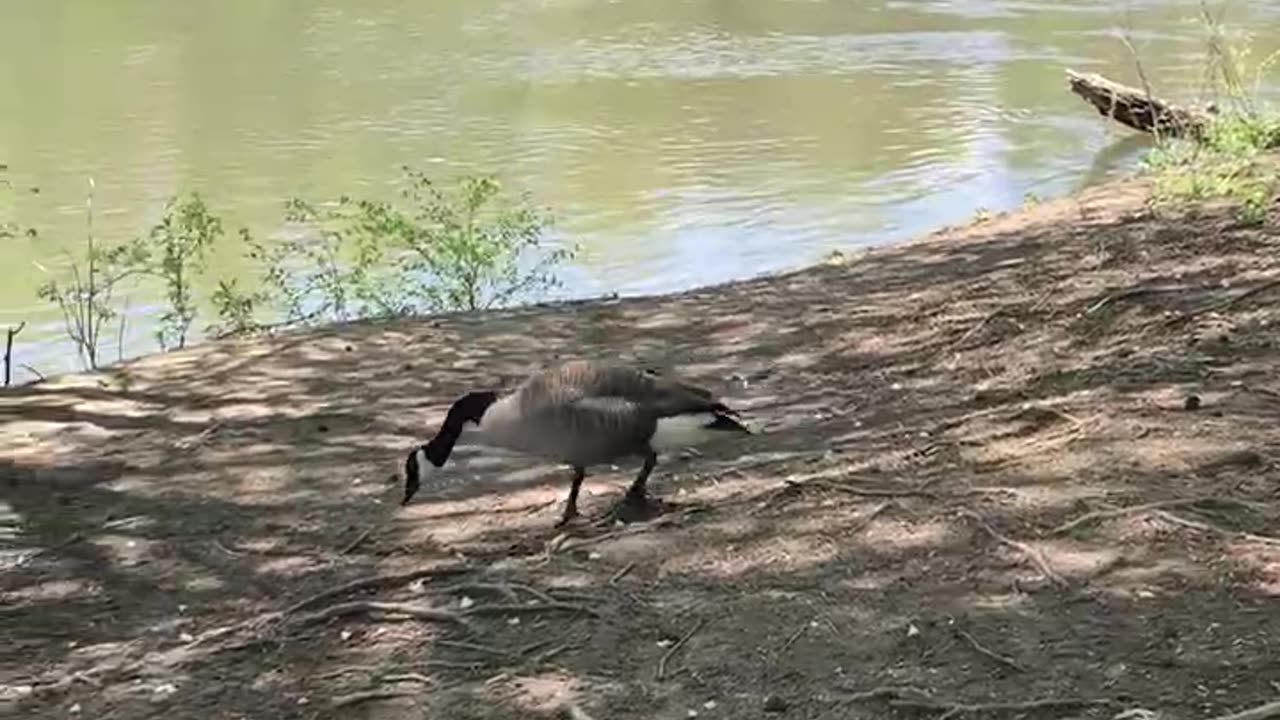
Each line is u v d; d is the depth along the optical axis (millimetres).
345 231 13922
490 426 6277
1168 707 5152
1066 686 5273
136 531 6797
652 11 31281
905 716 5254
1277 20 26391
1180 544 5781
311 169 17656
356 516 6789
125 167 17844
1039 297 8531
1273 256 8477
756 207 15281
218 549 6590
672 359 8609
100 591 6344
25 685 5781
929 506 6156
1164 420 6566
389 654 5766
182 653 5879
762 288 9992
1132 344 7598
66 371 10867
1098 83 17297
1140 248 9039
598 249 13875
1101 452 6383
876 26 28188
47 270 13625
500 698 5500
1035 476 6285
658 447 6152
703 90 22172
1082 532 5902
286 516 6855
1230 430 6422
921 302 8953
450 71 24312
